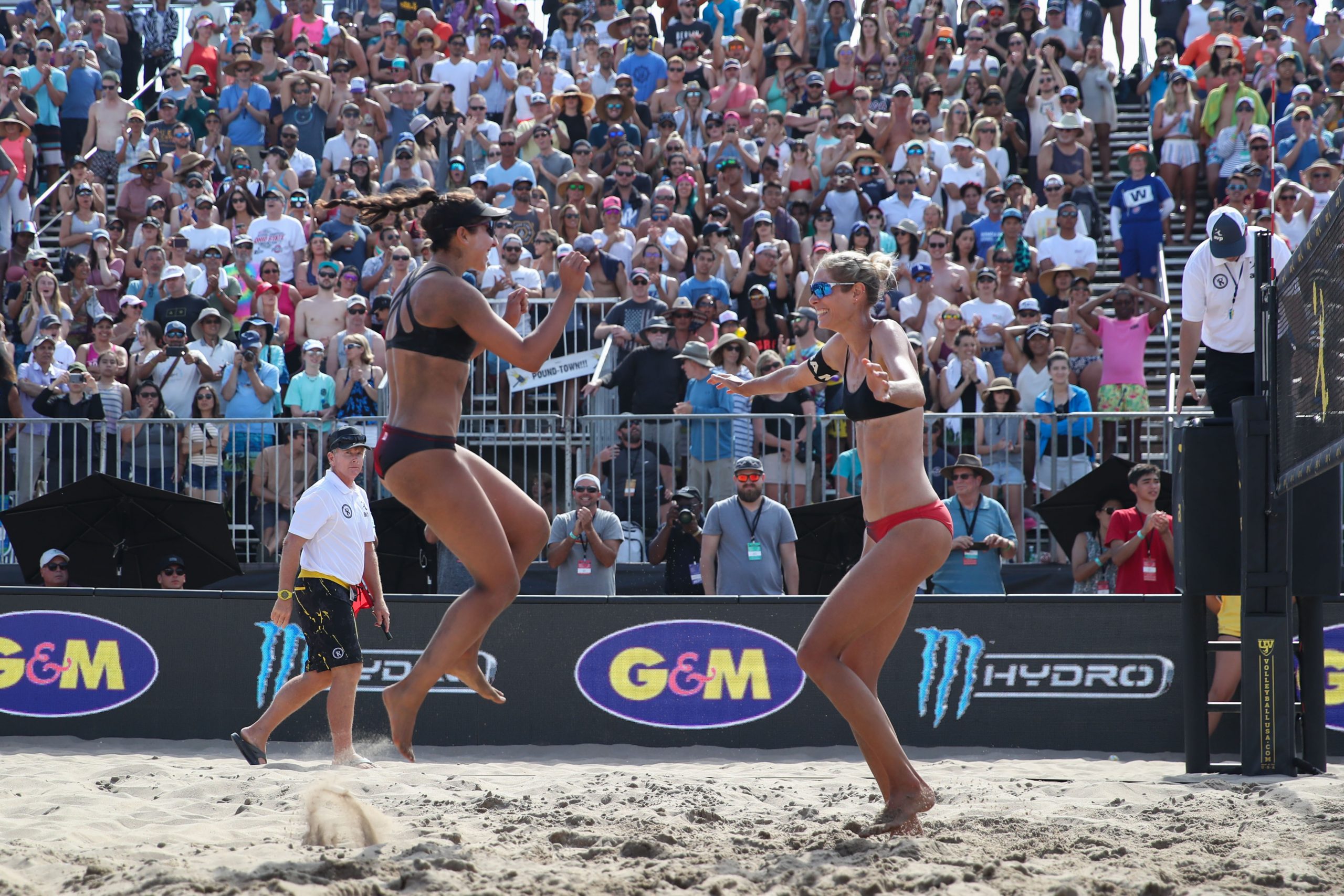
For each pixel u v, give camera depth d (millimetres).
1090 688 11242
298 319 17656
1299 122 20094
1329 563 9289
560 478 15047
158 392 15617
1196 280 10516
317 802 6523
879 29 22984
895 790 6223
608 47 23391
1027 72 22078
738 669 11508
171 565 14117
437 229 5883
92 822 6840
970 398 15523
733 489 14633
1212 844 6094
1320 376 7793
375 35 24516
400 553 14320
